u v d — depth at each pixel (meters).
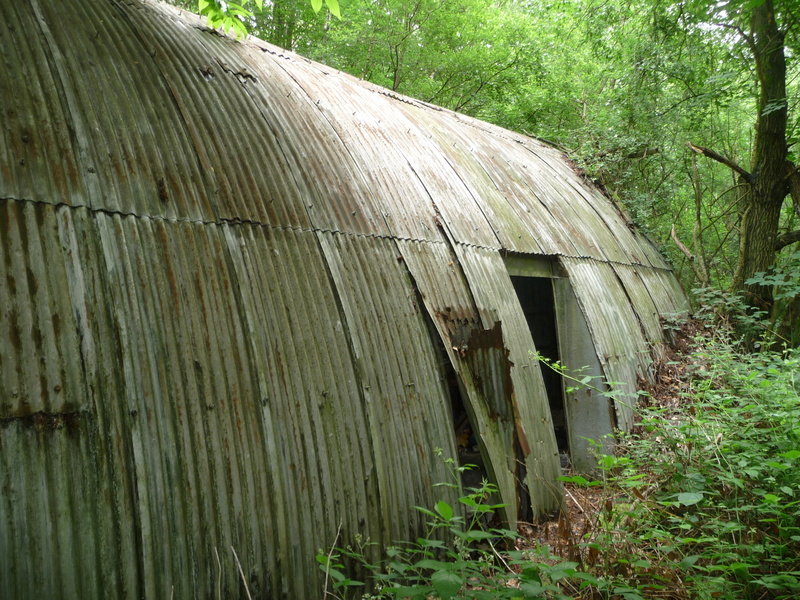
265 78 5.96
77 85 4.00
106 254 3.51
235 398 3.81
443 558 4.78
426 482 4.90
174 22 5.78
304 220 4.88
